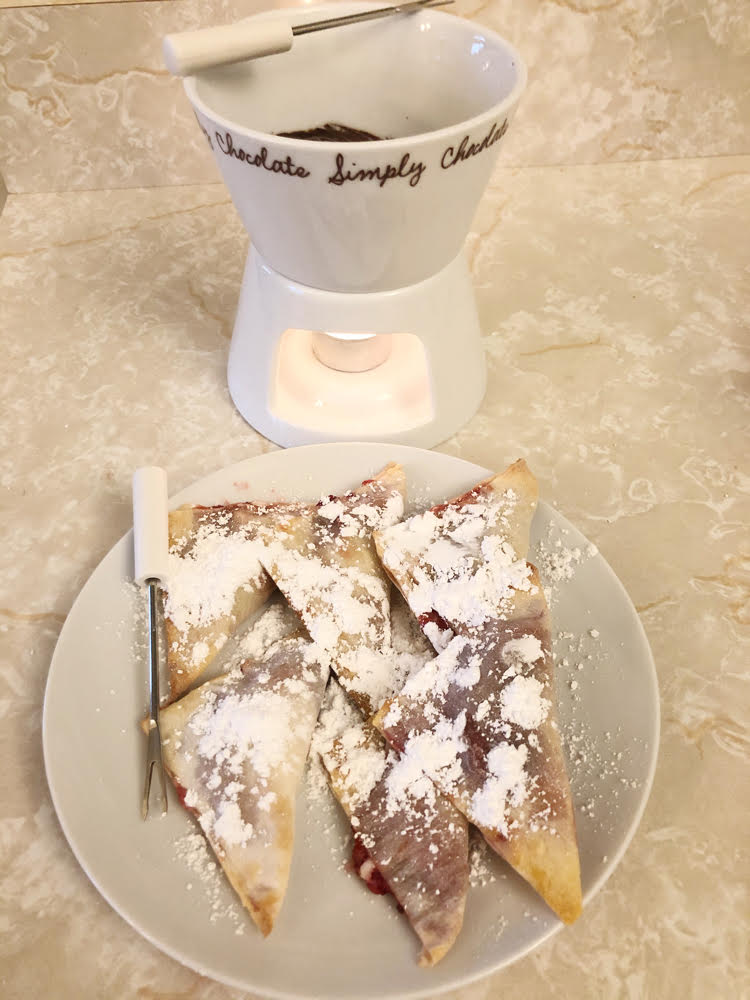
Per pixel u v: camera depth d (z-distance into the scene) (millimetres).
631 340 470
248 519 351
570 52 516
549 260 518
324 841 284
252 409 416
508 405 438
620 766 289
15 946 274
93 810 282
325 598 327
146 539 334
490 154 321
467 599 318
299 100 377
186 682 317
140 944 275
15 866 291
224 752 288
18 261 520
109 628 330
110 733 303
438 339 380
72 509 397
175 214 553
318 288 355
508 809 268
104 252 526
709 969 268
